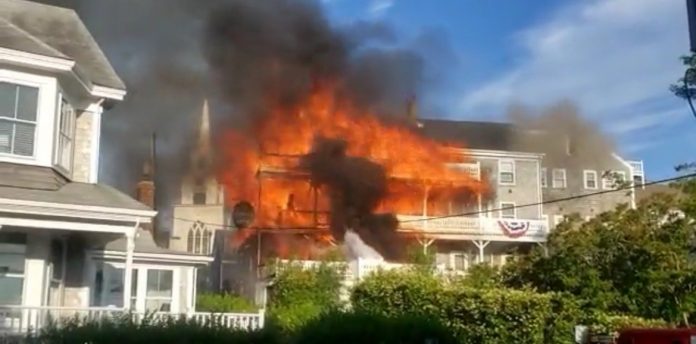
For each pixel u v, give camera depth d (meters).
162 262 22.83
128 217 16.50
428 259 39.34
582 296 21.86
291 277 27.92
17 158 16.25
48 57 16.53
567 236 23.53
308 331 14.53
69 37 20.03
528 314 17.31
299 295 27.50
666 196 23.86
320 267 28.70
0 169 15.90
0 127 16.14
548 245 24.56
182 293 23.17
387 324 14.78
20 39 16.45
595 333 14.02
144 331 12.16
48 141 16.66
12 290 16.30
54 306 16.27
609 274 22.53
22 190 15.70
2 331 14.21
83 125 18.78
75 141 18.53
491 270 25.41
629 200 51.38
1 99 16.22
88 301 18.33
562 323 18.00
